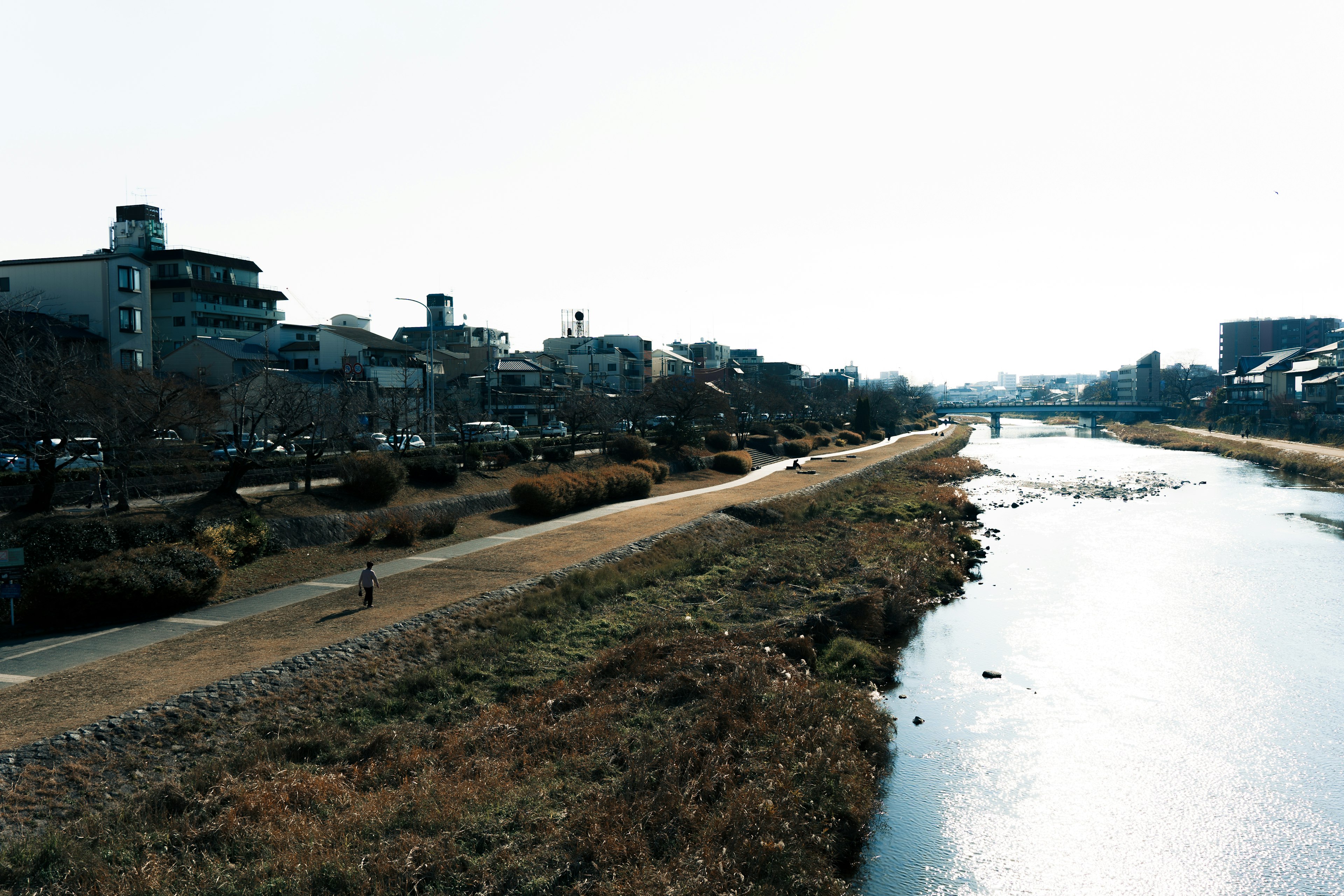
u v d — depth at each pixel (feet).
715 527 150.82
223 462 136.87
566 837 49.52
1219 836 58.23
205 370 161.48
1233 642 98.17
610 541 131.64
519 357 341.62
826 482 222.89
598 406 233.14
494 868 46.70
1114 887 52.70
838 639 93.61
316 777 56.03
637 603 102.63
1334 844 57.36
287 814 51.44
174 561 89.04
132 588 82.89
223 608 89.15
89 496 109.19
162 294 264.52
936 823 59.62
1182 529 172.76
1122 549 152.25
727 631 89.81
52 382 106.01
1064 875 53.78
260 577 101.35
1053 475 286.25
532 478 158.10
